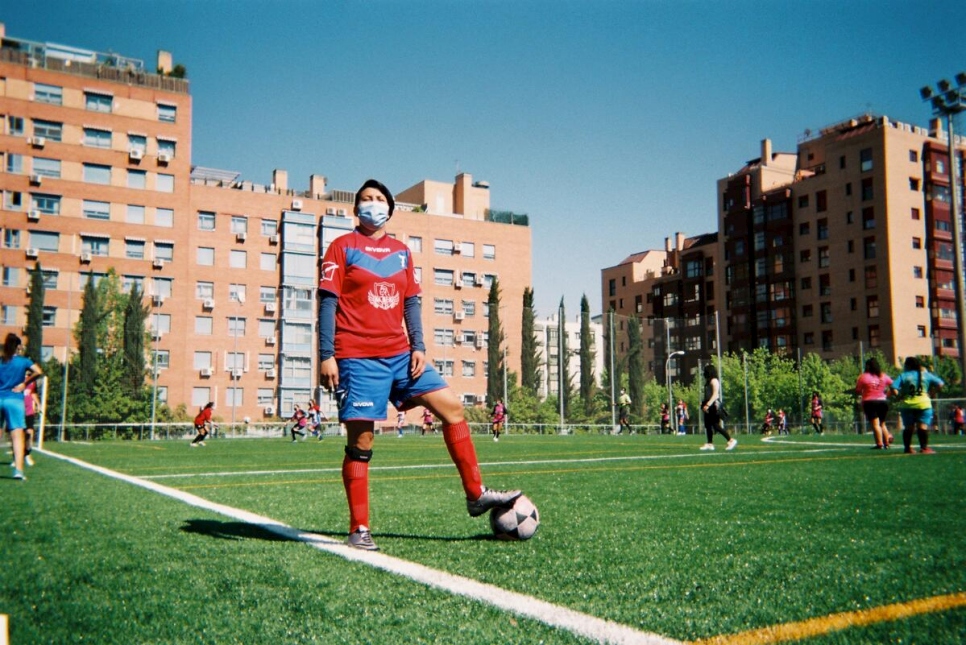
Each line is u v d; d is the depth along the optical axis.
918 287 74.62
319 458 15.31
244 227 68.56
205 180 71.81
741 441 25.33
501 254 81.88
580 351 67.44
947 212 76.81
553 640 2.21
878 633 2.26
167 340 63.69
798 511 5.20
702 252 97.00
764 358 77.00
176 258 64.38
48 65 61.69
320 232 71.69
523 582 2.99
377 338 4.20
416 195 85.88
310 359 69.44
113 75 63.47
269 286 69.12
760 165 88.88
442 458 14.62
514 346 80.06
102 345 56.97
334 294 4.23
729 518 4.87
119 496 6.59
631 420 59.44
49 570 3.29
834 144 79.12
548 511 5.32
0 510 5.48
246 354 67.50
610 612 2.52
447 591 2.84
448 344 77.94
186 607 2.66
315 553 3.68
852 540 3.94
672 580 3.00
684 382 96.00
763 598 2.69
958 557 3.45
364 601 2.71
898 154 75.31
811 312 80.62
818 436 32.66
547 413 61.28
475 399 78.44
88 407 53.97
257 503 6.01
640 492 6.71
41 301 57.59
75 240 61.16
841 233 78.00
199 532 4.39
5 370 9.03
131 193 63.16
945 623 2.35
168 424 52.88
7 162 59.66
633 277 114.62
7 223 59.28
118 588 2.96
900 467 9.73
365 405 4.06
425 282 77.62
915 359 13.61
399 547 3.87
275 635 2.33
